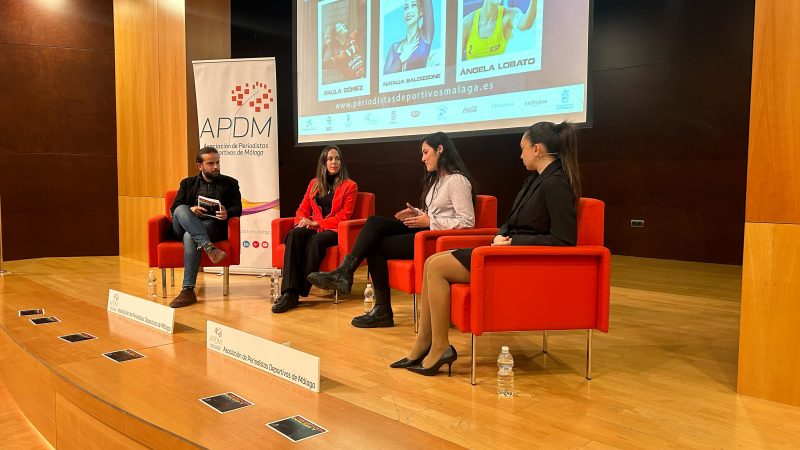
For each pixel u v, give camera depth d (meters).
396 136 5.01
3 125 6.29
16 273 5.37
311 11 5.55
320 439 1.64
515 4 4.25
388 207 7.74
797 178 2.14
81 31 6.57
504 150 7.82
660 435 1.90
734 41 6.07
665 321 3.55
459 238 2.97
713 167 6.33
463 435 1.89
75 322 2.96
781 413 2.10
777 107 2.17
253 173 5.14
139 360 2.35
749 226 2.25
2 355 2.84
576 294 2.42
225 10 5.73
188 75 5.49
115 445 1.89
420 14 4.79
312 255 3.79
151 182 5.97
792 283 2.17
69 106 6.55
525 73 4.23
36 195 6.46
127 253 6.42
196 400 1.93
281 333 3.18
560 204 2.40
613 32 6.88
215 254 3.92
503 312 2.37
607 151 7.09
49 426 2.31
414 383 2.39
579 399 2.23
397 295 4.35
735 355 2.84
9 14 6.25
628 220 7.01
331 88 5.46
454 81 4.62
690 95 6.40
